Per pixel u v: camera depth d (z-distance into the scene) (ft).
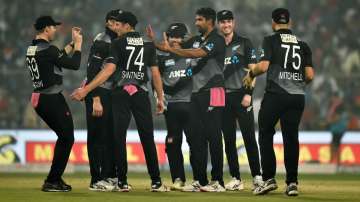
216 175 127.75
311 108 279.69
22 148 242.17
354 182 170.50
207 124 126.62
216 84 126.21
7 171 232.53
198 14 125.49
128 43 121.29
